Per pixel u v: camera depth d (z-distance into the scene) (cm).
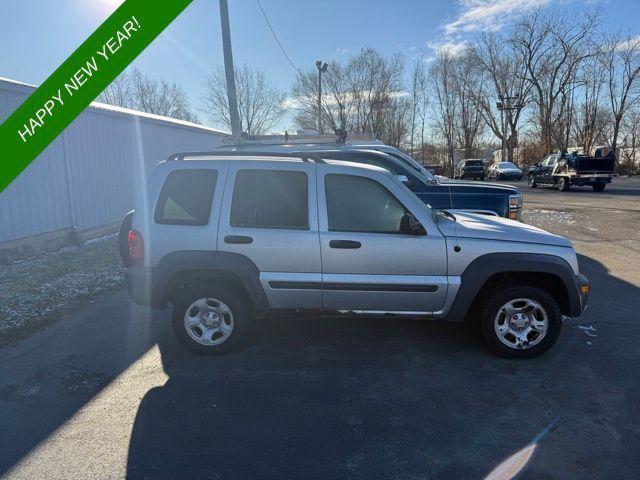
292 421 308
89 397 346
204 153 419
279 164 402
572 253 391
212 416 316
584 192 2086
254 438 290
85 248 919
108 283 671
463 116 5228
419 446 279
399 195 395
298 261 393
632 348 418
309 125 4834
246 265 393
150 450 280
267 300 400
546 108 4238
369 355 410
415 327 476
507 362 393
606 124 4131
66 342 455
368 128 4956
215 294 404
